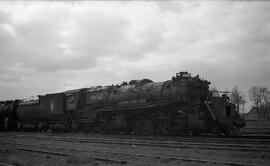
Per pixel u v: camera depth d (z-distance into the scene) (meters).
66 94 37.34
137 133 28.28
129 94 29.80
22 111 44.44
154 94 27.14
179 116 25.22
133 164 12.59
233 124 24.05
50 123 39.75
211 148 16.30
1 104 50.06
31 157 15.80
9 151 18.11
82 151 17.34
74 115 36.12
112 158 14.63
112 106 30.97
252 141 18.27
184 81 25.25
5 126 45.75
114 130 30.33
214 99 24.42
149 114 27.55
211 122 24.31
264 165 11.30
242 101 79.38
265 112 84.25
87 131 34.03
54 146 20.56
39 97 41.53
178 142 19.33
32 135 31.64
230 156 13.99
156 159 13.76
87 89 36.00
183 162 12.77
